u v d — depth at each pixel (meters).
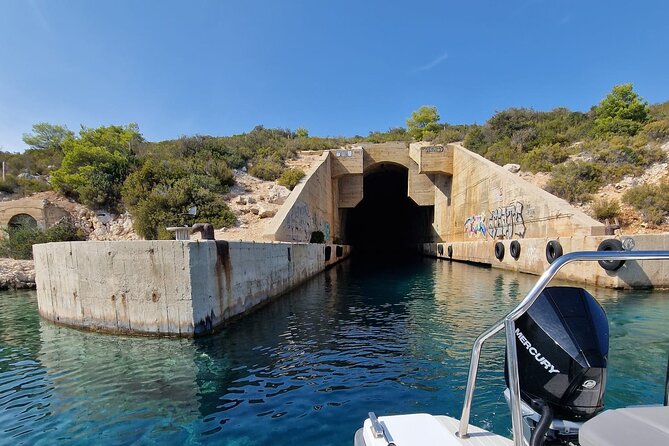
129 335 8.22
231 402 5.24
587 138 27.05
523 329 2.64
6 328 9.41
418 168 35.03
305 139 43.25
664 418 1.69
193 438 4.38
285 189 23.91
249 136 41.50
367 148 35.97
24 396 5.54
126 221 21.19
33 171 29.97
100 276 8.40
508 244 20.06
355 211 52.50
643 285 12.34
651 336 7.58
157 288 8.00
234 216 19.48
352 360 6.79
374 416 2.69
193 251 7.89
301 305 11.82
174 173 23.22
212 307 8.43
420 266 25.36
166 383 5.88
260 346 7.58
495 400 5.10
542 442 2.21
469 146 35.16
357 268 24.50
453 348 7.41
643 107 28.16
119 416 4.92
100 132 30.84
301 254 16.83
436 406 5.00
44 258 10.06
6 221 22.02
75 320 8.96
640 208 16.55
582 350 2.32
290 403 5.19
